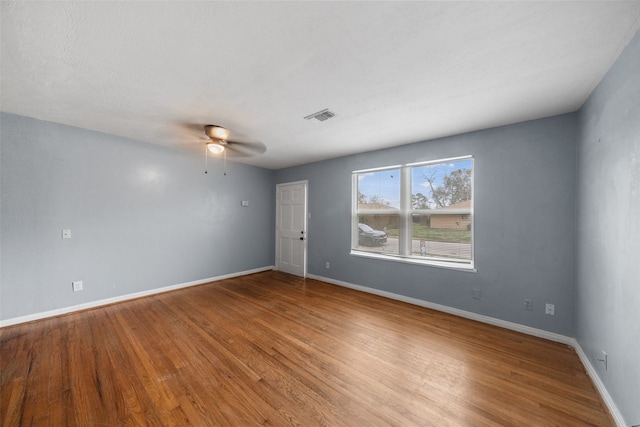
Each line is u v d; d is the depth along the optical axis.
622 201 1.50
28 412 1.55
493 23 1.33
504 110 2.42
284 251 5.41
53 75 1.89
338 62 1.71
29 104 2.44
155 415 1.54
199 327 2.75
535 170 2.61
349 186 4.27
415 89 2.06
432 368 2.04
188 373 1.95
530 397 1.71
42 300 2.93
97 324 2.80
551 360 2.15
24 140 2.80
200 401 1.66
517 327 2.69
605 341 1.70
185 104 2.38
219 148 3.23
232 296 3.80
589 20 1.29
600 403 1.66
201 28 1.39
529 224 2.64
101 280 3.36
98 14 1.29
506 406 1.64
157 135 3.40
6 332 2.59
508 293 2.76
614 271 1.59
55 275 3.01
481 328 2.76
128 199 3.59
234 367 2.04
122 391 1.75
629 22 1.29
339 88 2.06
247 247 5.14
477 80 1.92
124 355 2.19
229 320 2.94
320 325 2.82
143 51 1.60
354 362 2.12
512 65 1.72
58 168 3.02
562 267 2.46
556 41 1.46
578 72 1.77
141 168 3.71
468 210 3.10
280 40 1.49
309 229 4.94
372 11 1.27
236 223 4.95
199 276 4.41
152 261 3.84
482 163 2.94
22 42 1.51
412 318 3.01
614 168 1.61
